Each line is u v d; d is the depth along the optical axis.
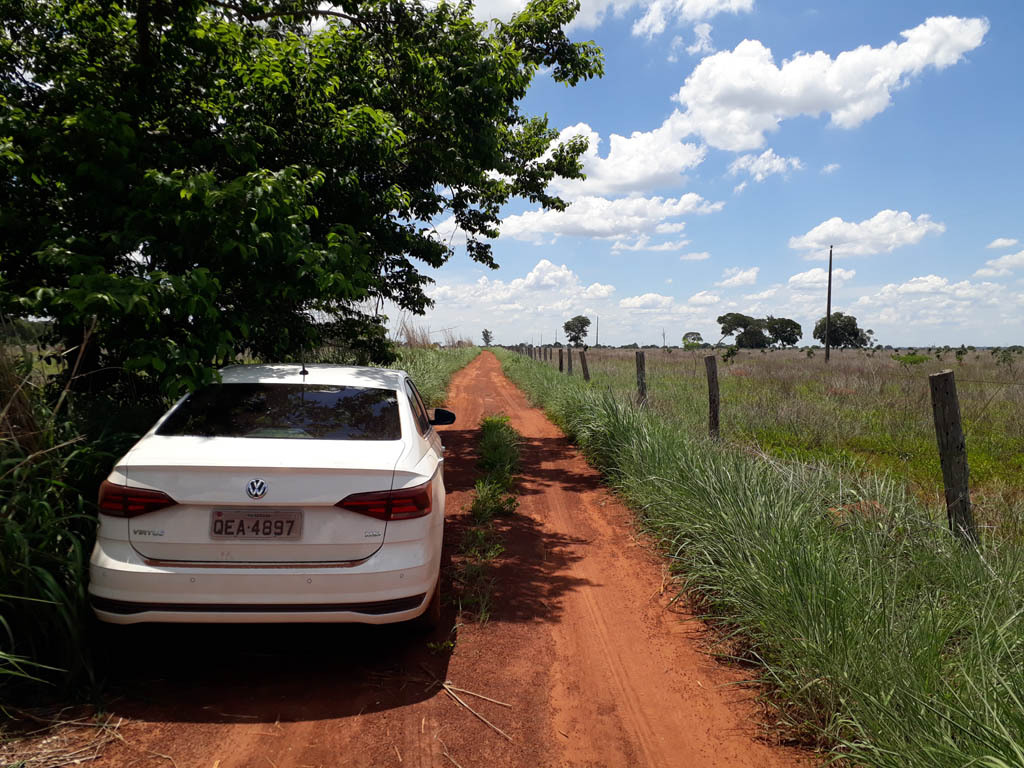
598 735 2.87
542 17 9.78
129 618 2.83
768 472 5.69
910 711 2.54
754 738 2.87
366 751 2.66
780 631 3.42
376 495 3.03
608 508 7.03
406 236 8.06
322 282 4.79
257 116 6.04
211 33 6.03
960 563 3.97
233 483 2.89
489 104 8.01
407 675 3.33
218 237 4.52
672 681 3.38
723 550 4.41
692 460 6.28
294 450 3.18
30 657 2.94
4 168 4.66
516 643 3.77
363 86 6.88
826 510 4.89
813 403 13.06
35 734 2.60
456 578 4.77
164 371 3.80
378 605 2.99
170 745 2.61
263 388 3.91
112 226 4.99
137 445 3.23
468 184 10.22
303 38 6.34
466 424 13.45
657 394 14.19
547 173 11.80
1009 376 19.20
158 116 5.82
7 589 2.85
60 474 3.32
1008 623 2.99
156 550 2.87
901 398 14.05
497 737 2.82
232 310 5.20
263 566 2.90
